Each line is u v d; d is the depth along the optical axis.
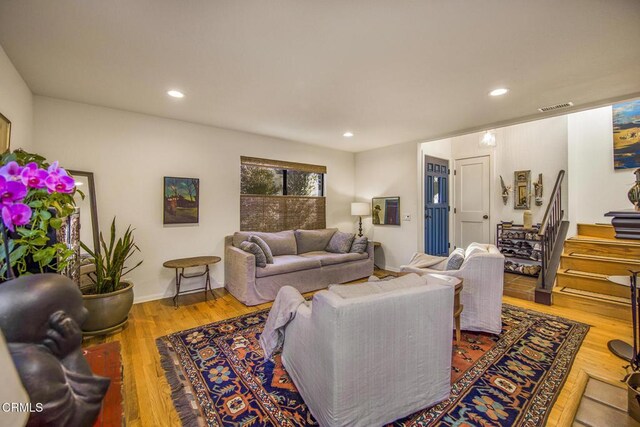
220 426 1.50
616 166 3.95
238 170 4.20
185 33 1.78
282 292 2.03
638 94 2.71
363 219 5.59
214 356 2.20
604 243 3.50
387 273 4.89
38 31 1.76
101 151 3.15
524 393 1.76
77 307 0.76
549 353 2.22
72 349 0.72
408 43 1.89
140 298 3.42
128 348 2.31
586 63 2.15
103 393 0.74
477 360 2.13
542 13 1.58
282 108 3.18
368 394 1.39
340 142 4.89
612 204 3.98
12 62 2.15
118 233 3.26
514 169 5.04
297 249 4.52
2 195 0.86
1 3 1.49
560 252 3.67
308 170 5.02
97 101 2.98
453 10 1.56
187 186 3.72
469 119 3.55
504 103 2.99
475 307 2.54
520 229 4.73
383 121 3.65
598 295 3.11
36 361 0.62
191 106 3.13
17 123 2.31
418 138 4.59
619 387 1.67
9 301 0.64
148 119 3.44
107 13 1.59
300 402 1.68
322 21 1.66
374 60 2.11
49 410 0.60
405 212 4.88
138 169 3.38
